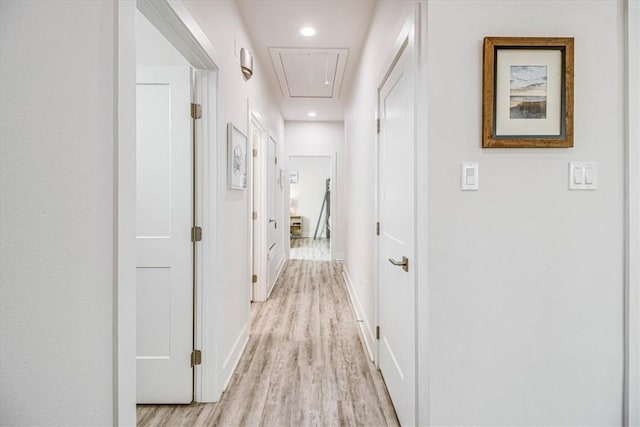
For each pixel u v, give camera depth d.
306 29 2.95
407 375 1.65
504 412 1.42
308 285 4.79
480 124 1.37
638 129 1.39
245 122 2.77
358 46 3.28
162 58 1.96
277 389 2.13
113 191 0.99
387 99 2.14
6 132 0.68
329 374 2.32
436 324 1.39
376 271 2.43
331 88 4.51
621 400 1.43
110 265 0.99
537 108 1.37
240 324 2.62
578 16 1.39
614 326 1.42
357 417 1.86
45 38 0.76
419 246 1.50
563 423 1.42
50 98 0.78
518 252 1.40
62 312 0.81
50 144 0.78
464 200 1.38
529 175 1.39
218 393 2.01
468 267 1.39
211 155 1.96
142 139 1.92
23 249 0.72
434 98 1.37
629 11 1.38
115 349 1.00
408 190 1.63
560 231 1.40
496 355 1.41
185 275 1.94
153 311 1.95
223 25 2.12
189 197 1.92
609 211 1.40
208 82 1.96
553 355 1.42
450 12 1.37
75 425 0.86
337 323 3.31
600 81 1.40
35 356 0.75
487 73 1.35
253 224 4.02
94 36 0.91
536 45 1.35
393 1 1.96
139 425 1.79
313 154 6.40
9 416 0.69
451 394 1.40
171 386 1.96
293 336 2.98
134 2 1.08
